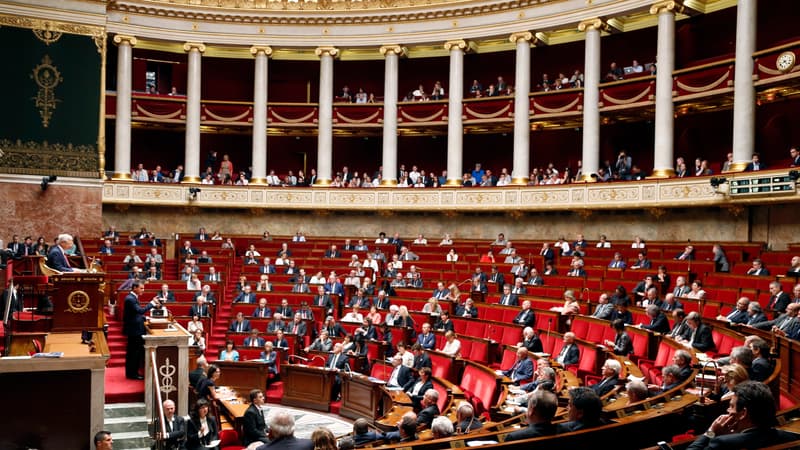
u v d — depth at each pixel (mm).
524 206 27250
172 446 11062
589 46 26750
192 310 20438
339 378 17469
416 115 30594
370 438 9789
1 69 22641
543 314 17719
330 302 21656
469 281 22500
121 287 20375
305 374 17500
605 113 27312
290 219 31203
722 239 22891
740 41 22453
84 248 23250
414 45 30656
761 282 16625
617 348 14016
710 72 23531
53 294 11594
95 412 10211
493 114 29250
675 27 27750
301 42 31312
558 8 27531
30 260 13289
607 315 16422
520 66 28391
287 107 31844
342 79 34812
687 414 7738
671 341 13102
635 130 29578
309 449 7875
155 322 13867
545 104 28047
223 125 32031
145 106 31172
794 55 20953
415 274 23141
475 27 29328
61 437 10078
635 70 27906
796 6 24141
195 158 31047
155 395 11711
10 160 22609
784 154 24203
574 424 6598
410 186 29734
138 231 30312
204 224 31000
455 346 16734
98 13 23781
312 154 35250
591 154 26594
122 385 13766
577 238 24844
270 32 31312
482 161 33094
